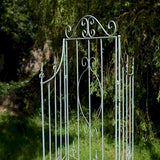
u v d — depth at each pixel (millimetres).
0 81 8500
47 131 4207
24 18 7238
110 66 3438
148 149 3408
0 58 8703
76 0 3314
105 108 4457
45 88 5152
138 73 3410
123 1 3291
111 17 3340
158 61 3062
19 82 7875
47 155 3275
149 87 3559
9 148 3484
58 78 5008
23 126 4484
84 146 3541
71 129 4230
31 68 8531
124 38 3223
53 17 3547
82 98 4668
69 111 4785
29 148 3504
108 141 3721
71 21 3379
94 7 3324
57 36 3748
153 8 3318
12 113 5273
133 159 2857
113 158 3172
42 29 3902
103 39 3436
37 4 3795
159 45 3059
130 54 3289
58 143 3684
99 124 4195
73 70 4027
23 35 8086
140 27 3322
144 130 3518
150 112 3857
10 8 6895
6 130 4250
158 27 3266
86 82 4609
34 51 8406
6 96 5629
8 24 7434
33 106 5230
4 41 8328
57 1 3391
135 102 3436
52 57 4133
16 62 8742
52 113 4984
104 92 3482
